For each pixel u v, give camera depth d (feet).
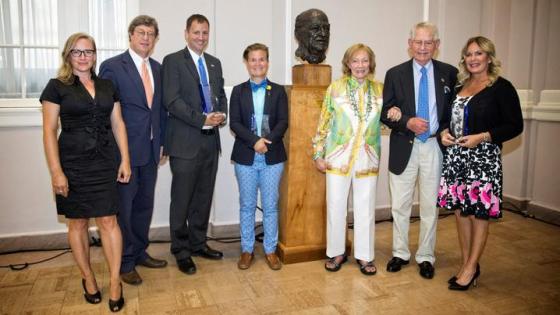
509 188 14.23
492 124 7.95
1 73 10.18
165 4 10.55
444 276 9.14
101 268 9.43
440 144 8.70
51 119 6.94
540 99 13.23
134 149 8.48
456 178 8.27
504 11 13.66
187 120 8.67
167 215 11.25
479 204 7.94
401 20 12.67
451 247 10.86
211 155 9.38
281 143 9.30
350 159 8.89
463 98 8.24
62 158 7.14
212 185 9.68
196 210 9.78
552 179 13.00
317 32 9.20
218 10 10.78
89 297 7.82
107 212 7.32
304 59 9.46
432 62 8.93
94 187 7.22
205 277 9.02
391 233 11.95
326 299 8.07
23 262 9.70
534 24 13.12
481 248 8.31
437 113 8.71
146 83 8.70
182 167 8.95
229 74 11.09
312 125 9.46
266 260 9.95
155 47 10.58
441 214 13.60
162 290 8.41
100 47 10.52
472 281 8.52
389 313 7.59
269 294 8.26
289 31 10.66
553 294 8.34
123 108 8.40
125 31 10.62
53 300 7.95
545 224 12.73
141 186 8.99
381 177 13.03
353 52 8.52
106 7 10.46
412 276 9.12
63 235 10.54
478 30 13.46
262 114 9.17
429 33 8.38
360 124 8.79
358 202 9.12
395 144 9.13
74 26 10.27
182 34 10.75
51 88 6.97
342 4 11.96
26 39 10.18
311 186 9.67
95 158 7.22
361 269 9.28
